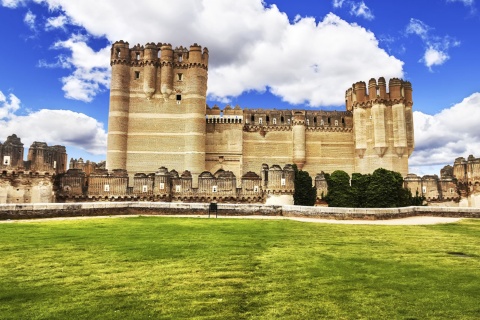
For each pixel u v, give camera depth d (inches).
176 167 2506.2
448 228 972.6
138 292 386.9
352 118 3061.0
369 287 410.6
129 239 699.4
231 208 1274.6
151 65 2586.1
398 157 2812.5
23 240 673.6
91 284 412.2
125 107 2529.5
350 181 2332.7
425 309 346.6
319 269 486.6
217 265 502.3
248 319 320.8
